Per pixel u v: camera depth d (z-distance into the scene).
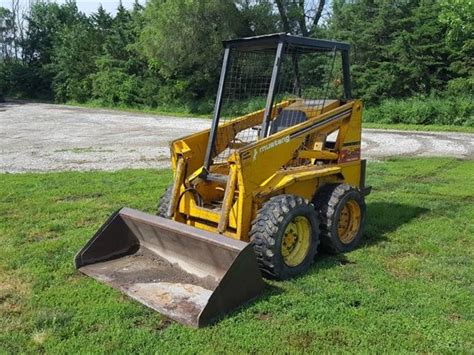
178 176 4.91
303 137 4.95
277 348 3.29
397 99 22.83
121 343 3.35
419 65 22.17
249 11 27.86
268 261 4.30
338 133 5.51
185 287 4.14
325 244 5.05
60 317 3.69
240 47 5.09
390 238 5.70
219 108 5.06
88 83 38.00
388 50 23.02
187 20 27.02
